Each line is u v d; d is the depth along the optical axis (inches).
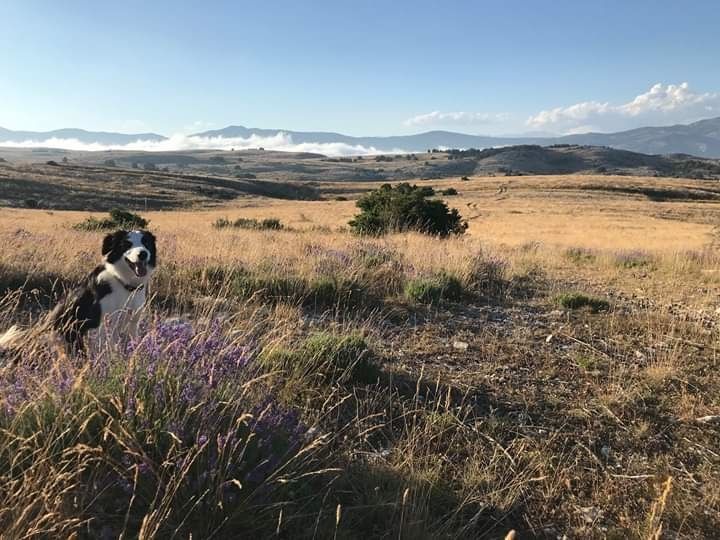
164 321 172.1
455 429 162.4
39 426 104.8
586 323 293.6
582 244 1198.3
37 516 90.6
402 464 135.4
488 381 204.1
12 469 98.7
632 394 192.1
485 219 2292.1
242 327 196.4
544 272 481.7
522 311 320.2
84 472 106.7
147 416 112.4
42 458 98.1
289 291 303.4
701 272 500.4
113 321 181.9
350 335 205.6
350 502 122.6
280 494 114.8
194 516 102.4
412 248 487.2
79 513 95.2
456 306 322.3
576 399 191.6
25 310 254.4
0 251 333.4
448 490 132.5
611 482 143.3
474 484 135.6
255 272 336.5
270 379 157.5
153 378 124.0
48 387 117.1
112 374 128.2
